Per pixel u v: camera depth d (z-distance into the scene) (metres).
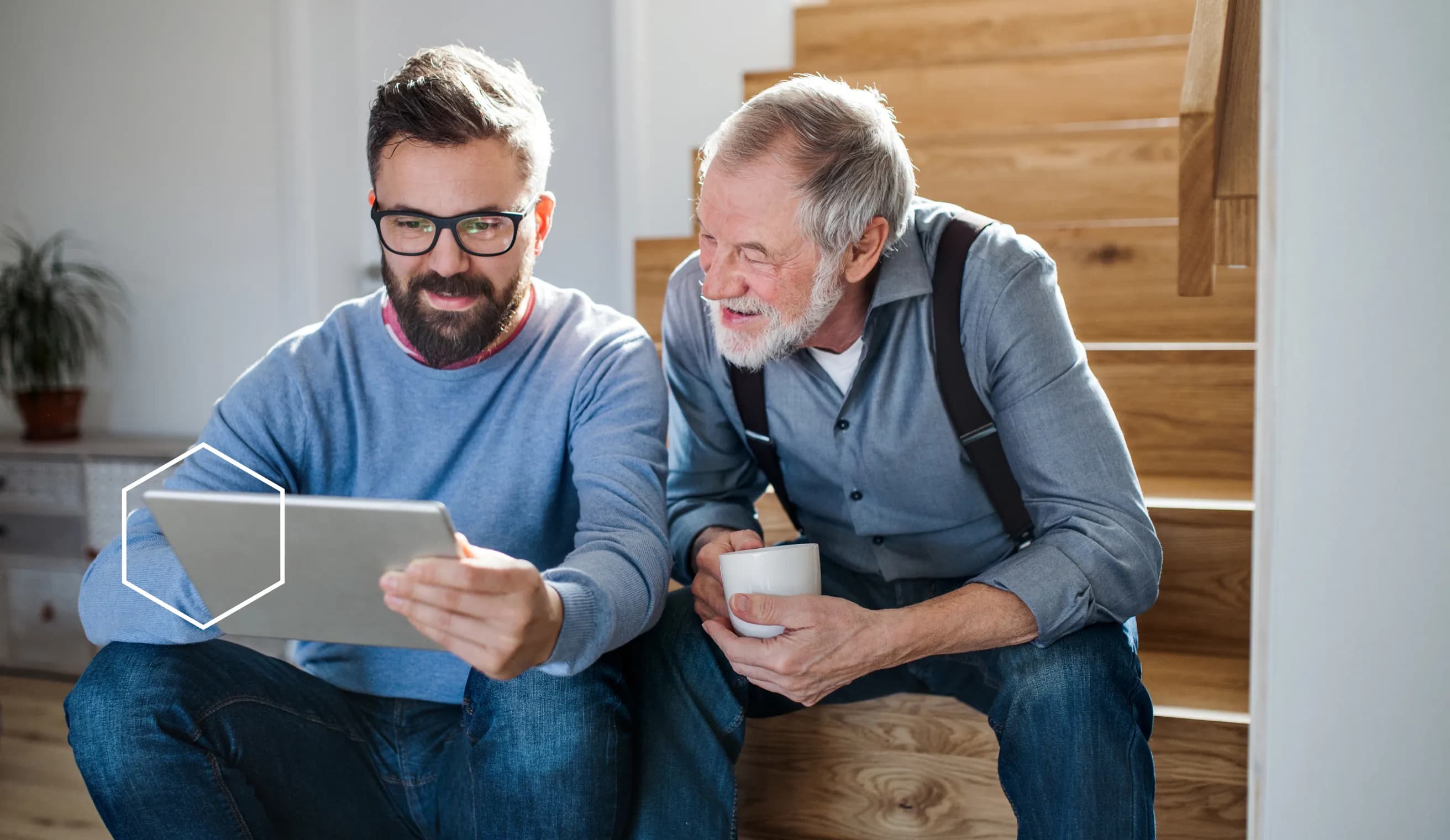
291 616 0.93
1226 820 1.25
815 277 1.11
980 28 2.62
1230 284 1.94
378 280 3.19
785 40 2.77
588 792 1.02
